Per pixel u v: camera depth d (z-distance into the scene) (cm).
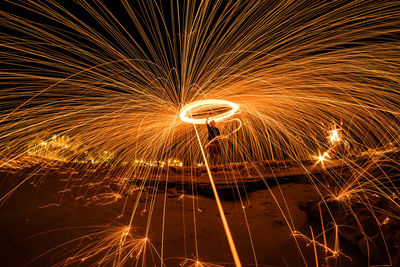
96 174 552
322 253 274
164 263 258
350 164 520
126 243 289
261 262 269
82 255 247
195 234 345
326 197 381
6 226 257
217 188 543
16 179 400
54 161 564
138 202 451
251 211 455
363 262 244
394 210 273
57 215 314
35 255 229
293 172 592
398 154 427
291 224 369
